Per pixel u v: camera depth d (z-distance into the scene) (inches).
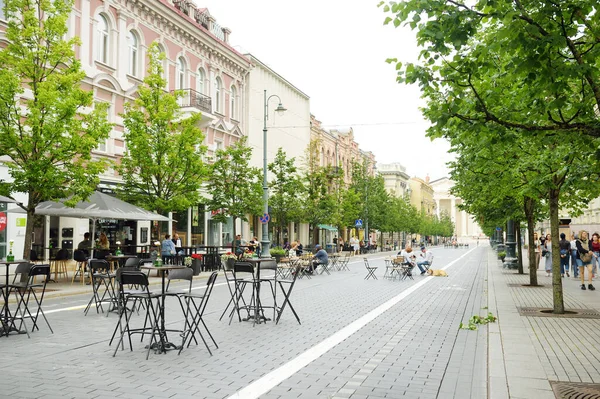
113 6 947.3
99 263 454.9
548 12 211.2
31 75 589.3
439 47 225.9
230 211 1086.4
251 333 358.6
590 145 248.2
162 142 797.9
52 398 209.2
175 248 853.8
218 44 1269.7
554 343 307.4
